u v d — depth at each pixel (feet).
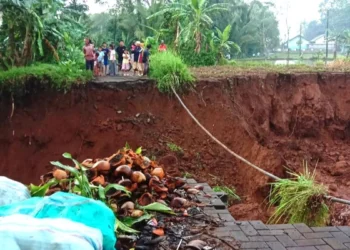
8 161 41.68
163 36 70.44
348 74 54.80
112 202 16.88
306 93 52.37
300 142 49.88
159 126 44.80
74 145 43.11
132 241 15.19
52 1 51.44
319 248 15.15
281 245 15.30
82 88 44.42
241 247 15.07
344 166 45.57
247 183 41.55
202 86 46.88
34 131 42.78
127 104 45.21
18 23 47.24
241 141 44.62
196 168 42.29
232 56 114.42
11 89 42.75
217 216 17.89
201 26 66.85
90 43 49.34
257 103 49.32
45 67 46.21
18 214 11.17
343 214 30.86
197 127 45.09
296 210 23.07
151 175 19.26
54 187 16.98
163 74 46.19
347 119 53.06
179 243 15.26
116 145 43.34
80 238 9.82
